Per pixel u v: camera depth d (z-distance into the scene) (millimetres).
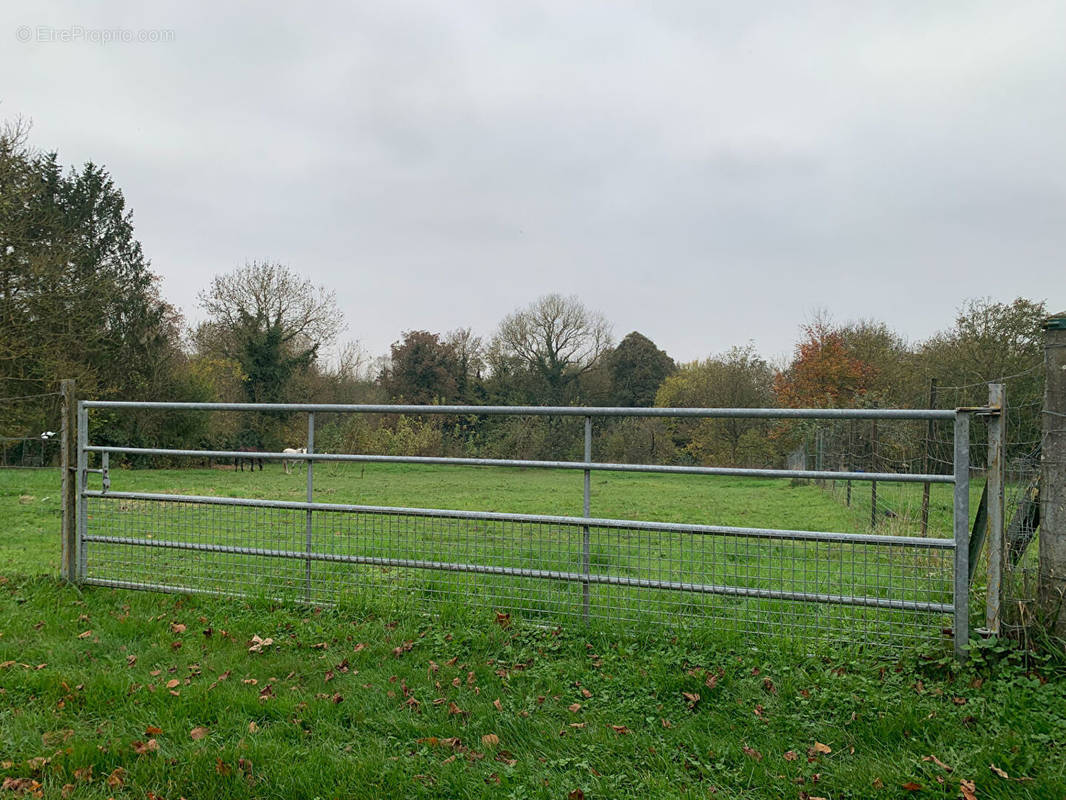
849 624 4145
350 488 17438
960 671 3645
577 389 42312
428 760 2961
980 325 21750
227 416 30891
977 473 6660
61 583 5594
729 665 3830
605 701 3502
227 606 4984
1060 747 2955
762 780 2805
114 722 3328
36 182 20844
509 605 4734
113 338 28734
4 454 22344
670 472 4203
